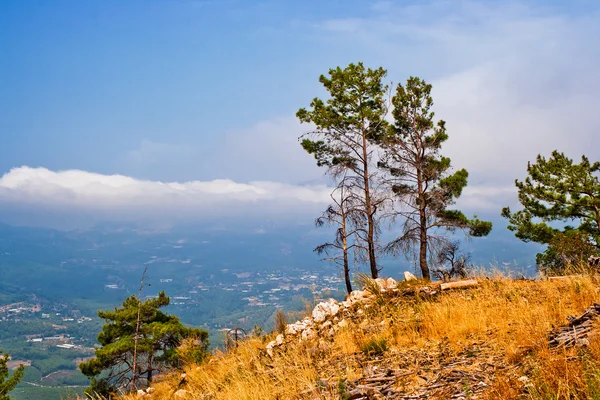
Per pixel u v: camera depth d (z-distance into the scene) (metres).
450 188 21.73
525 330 6.65
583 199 22.34
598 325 5.73
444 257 19.92
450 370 6.04
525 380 4.77
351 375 6.87
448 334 7.93
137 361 24.98
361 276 14.04
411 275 14.48
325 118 22.48
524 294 9.49
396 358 7.32
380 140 22.56
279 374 7.93
